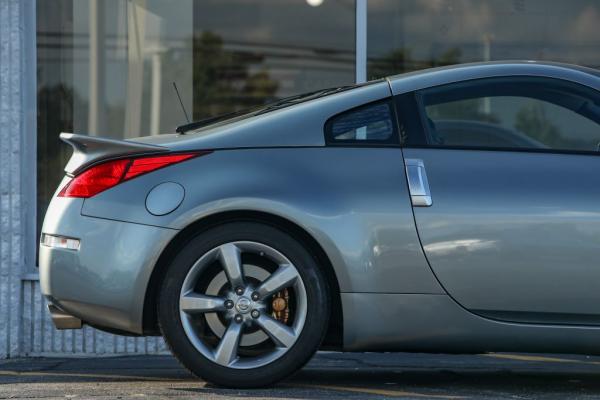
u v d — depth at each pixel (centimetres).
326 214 1025
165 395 1006
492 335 1038
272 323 1035
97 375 1228
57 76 1586
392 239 1027
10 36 1508
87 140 1051
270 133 1055
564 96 1074
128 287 1027
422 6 1625
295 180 1031
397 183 1035
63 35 1591
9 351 1486
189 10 1616
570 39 1644
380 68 1614
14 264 1494
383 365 1345
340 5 1608
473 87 1079
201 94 1616
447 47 1628
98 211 1037
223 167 1037
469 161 1042
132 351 1491
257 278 1048
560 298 1027
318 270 1035
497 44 1636
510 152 1049
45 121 1576
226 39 1609
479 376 1219
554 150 1056
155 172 1038
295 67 1603
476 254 1025
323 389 1056
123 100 1616
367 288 1028
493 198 1027
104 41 1606
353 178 1037
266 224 1038
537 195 1028
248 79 1609
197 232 1037
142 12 1616
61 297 1042
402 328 1034
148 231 1026
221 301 1036
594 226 1024
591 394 1052
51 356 1488
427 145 1053
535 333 1035
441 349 1051
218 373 1033
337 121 1061
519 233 1024
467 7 1630
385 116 1064
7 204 1499
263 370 1035
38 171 1566
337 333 1072
